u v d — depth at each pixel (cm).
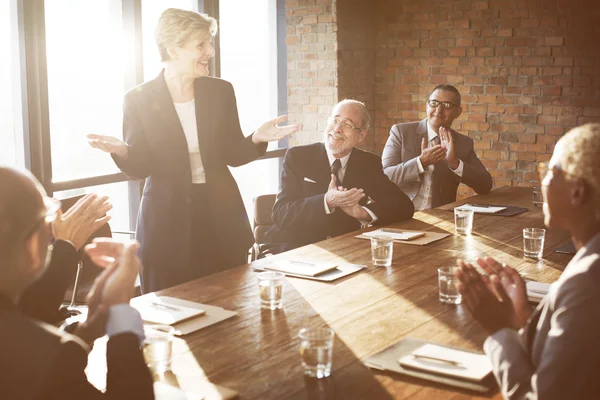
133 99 311
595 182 129
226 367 168
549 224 139
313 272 249
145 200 314
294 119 626
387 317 204
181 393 150
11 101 414
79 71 450
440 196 454
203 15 310
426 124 471
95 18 459
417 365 164
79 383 114
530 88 595
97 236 355
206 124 312
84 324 155
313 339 161
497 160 614
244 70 596
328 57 604
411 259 275
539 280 243
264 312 210
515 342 145
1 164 116
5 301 113
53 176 436
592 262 126
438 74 626
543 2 582
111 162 473
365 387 156
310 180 357
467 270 167
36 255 117
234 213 320
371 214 339
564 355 121
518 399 134
